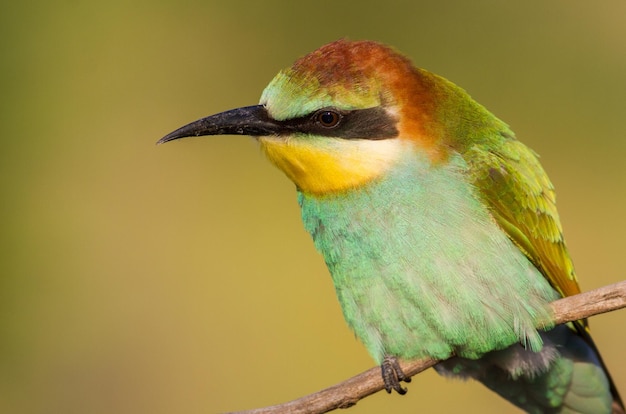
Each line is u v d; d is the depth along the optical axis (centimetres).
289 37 1598
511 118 1536
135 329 1279
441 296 754
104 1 1558
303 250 1363
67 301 1314
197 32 1591
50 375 1250
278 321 1277
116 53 1545
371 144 751
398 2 1611
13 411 1230
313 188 777
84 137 1477
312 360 1236
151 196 1422
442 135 767
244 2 1608
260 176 1448
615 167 1476
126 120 1501
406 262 755
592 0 1588
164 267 1343
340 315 1278
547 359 798
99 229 1377
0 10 1503
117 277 1332
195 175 1448
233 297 1314
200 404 1215
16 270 1333
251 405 1213
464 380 856
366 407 1177
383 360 792
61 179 1430
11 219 1377
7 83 1482
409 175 752
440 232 748
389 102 750
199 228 1387
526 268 773
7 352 1267
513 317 757
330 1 1611
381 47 775
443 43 1594
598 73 1550
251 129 764
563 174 1467
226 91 1561
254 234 1387
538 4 1591
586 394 841
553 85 1550
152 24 1581
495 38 1586
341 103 745
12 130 1459
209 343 1256
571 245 1384
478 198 764
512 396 859
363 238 767
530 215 797
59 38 1534
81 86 1523
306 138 754
